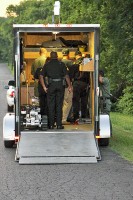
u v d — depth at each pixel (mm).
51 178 14883
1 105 43500
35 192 13227
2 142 22062
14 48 18734
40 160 17047
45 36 23172
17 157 17391
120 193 13031
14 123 19750
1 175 15359
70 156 17344
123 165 16766
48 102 20000
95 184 14078
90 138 18750
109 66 49781
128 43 36000
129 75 42438
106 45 49312
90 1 42750
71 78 21891
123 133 26156
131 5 33562
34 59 23375
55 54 20094
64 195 12883
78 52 22000
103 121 19516
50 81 19812
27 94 22047
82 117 22062
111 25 35188
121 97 48375
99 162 17250
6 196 12828
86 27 19000
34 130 19750
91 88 20969
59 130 19547
